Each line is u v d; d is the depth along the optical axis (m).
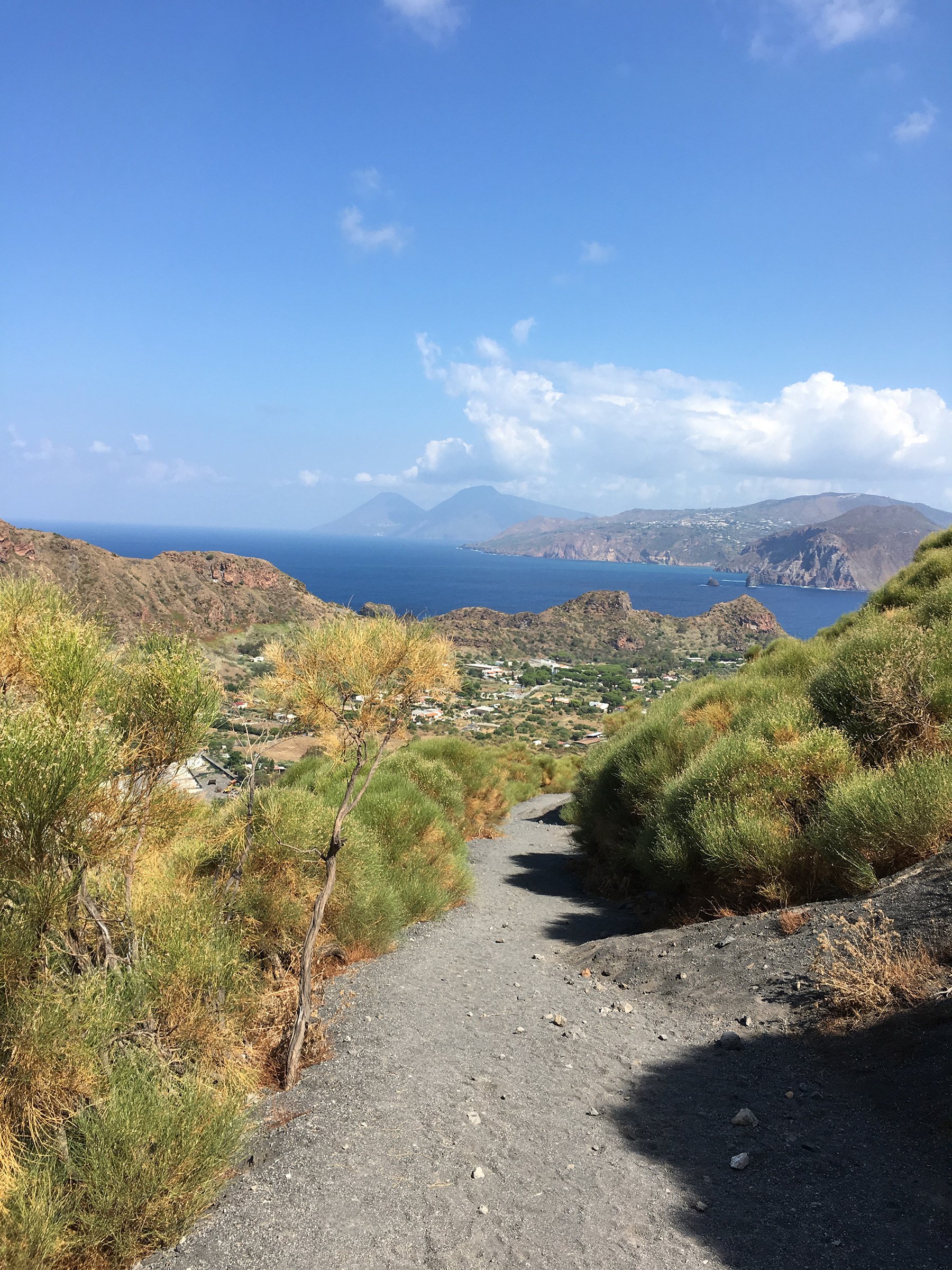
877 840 5.77
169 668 3.55
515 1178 3.05
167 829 3.88
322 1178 3.04
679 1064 4.30
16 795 2.73
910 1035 3.77
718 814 7.22
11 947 2.76
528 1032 4.91
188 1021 3.46
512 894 10.60
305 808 5.88
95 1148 2.68
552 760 30.11
